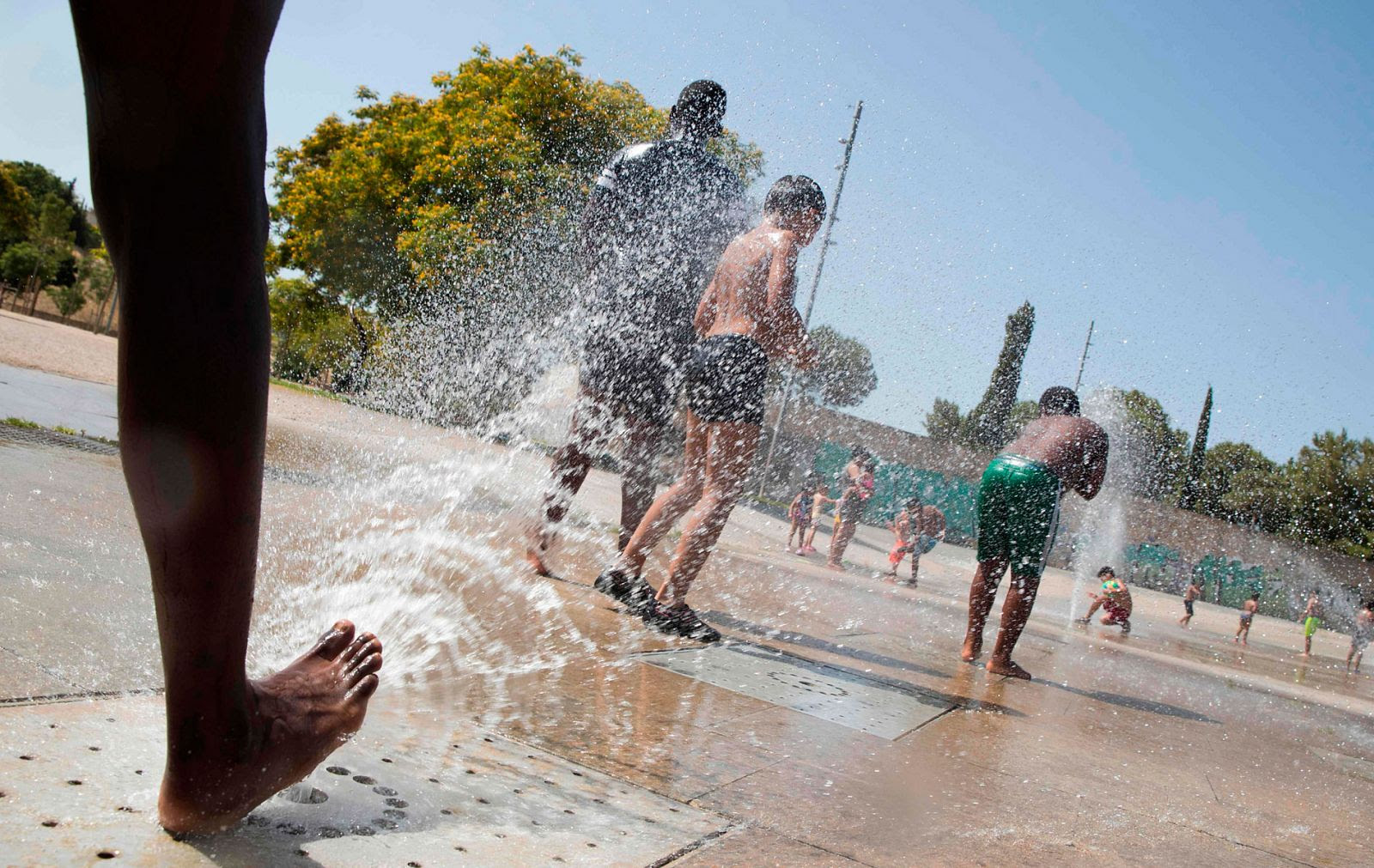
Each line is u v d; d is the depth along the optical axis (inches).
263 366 39.7
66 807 44.3
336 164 1141.1
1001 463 154.3
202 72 36.3
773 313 139.4
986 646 182.9
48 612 72.8
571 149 918.4
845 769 78.8
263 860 43.6
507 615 113.3
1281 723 155.4
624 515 161.6
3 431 171.9
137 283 37.0
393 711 71.6
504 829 52.9
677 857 54.4
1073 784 88.0
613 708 83.0
